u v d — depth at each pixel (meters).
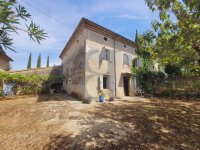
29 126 6.82
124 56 15.77
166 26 6.20
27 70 21.52
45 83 18.92
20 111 9.25
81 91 12.63
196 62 7.66
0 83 15.58
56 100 12.73
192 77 15.12
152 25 6.88
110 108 9.76
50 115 8.27
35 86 18.02
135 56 16.95
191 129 6.96
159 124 7.32
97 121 7.20
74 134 5.77
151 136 6.01
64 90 19.98
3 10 1.67
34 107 10.15
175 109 10.10
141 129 6.59
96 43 13.12
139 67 17.08
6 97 15.05
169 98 14.41
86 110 9.15
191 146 5.54
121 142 5.33
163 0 5.45
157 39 6.60
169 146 5.40
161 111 9.45
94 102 11.63
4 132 6.25
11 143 5.33
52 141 5.32
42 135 5.82
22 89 17.09
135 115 8.42
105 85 13.73
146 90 16.61
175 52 6.50
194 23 5.19
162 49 6.63
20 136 5.85
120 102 11.88
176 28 6.00
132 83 16.11
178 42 5.93
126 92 15.70
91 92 12.12
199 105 11.34
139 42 7.53
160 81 17.02
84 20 12.02
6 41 1.74
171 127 7.07
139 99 13.59
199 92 13.66
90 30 12.83
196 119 8.24
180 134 6.42
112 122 7.16
